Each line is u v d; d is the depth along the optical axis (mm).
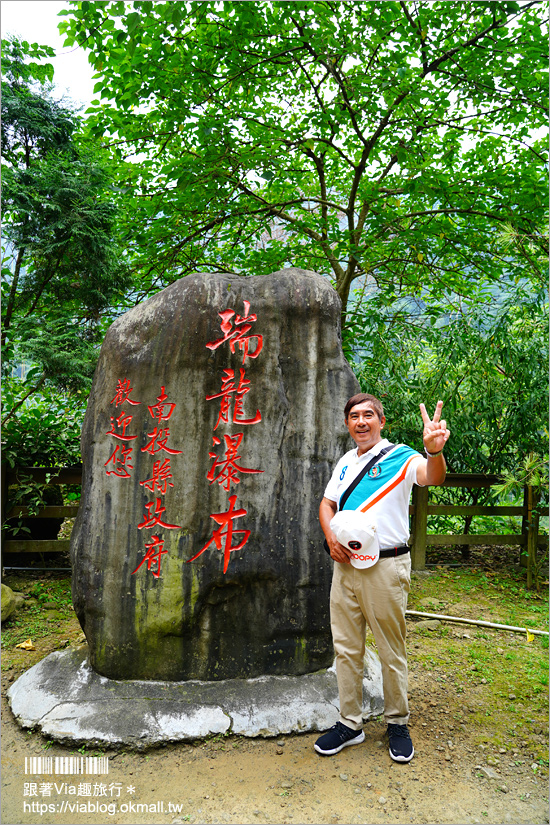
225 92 4996
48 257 4625
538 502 4945
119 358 2986
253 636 2883
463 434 5184
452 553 5883
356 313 5586
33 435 4758
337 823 2004
